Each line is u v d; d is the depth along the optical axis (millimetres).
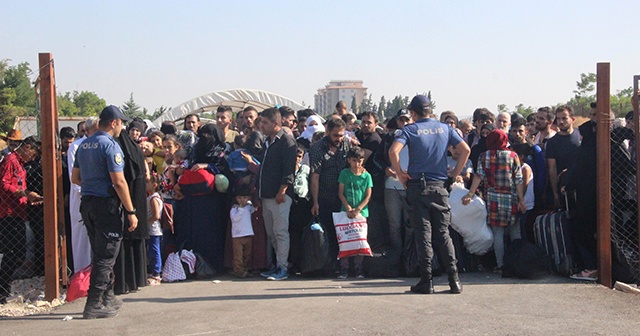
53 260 6949
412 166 6875
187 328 5715
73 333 5613
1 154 9375
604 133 7273
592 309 6180
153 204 7652
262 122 7992
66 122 20734
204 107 17047
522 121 8344
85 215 6105
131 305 6594
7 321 6105
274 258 8406
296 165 8070
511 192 7918
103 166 6004
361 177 7918
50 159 6938
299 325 5734
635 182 7469
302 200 8242
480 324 5684
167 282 7805
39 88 6961
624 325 5625
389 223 8148
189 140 9250
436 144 6828
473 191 7996
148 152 8008
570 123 8258
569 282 7441
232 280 7914
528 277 7648
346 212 7895
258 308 6383
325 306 6414
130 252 7164
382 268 7898
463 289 7102
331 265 7977
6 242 7477
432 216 6922
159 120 16594
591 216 7602
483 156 8047
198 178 8062
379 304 6457
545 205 8391
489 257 8359
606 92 7266
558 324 5668
